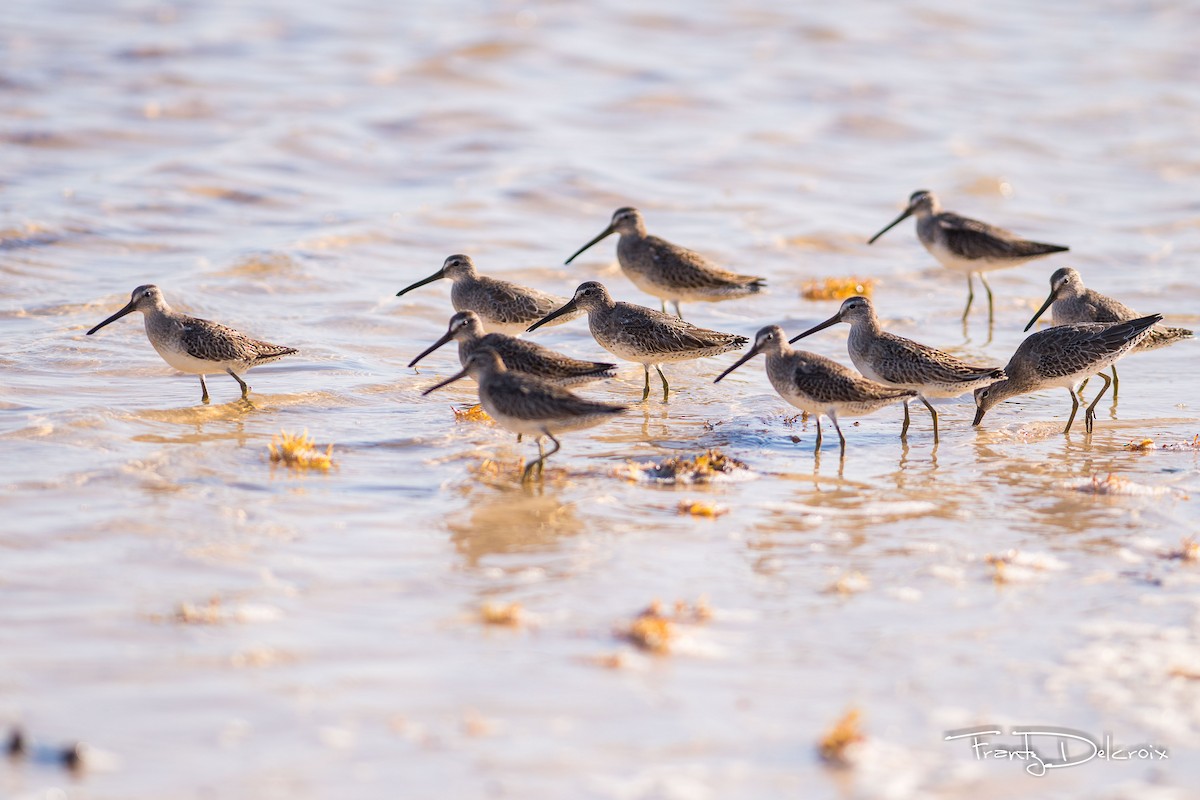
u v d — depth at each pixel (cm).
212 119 3228
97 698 968
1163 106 3756
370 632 1094
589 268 2530
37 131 3034
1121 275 2538
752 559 1281
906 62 4047
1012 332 2245
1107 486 1498
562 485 1486
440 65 3684
